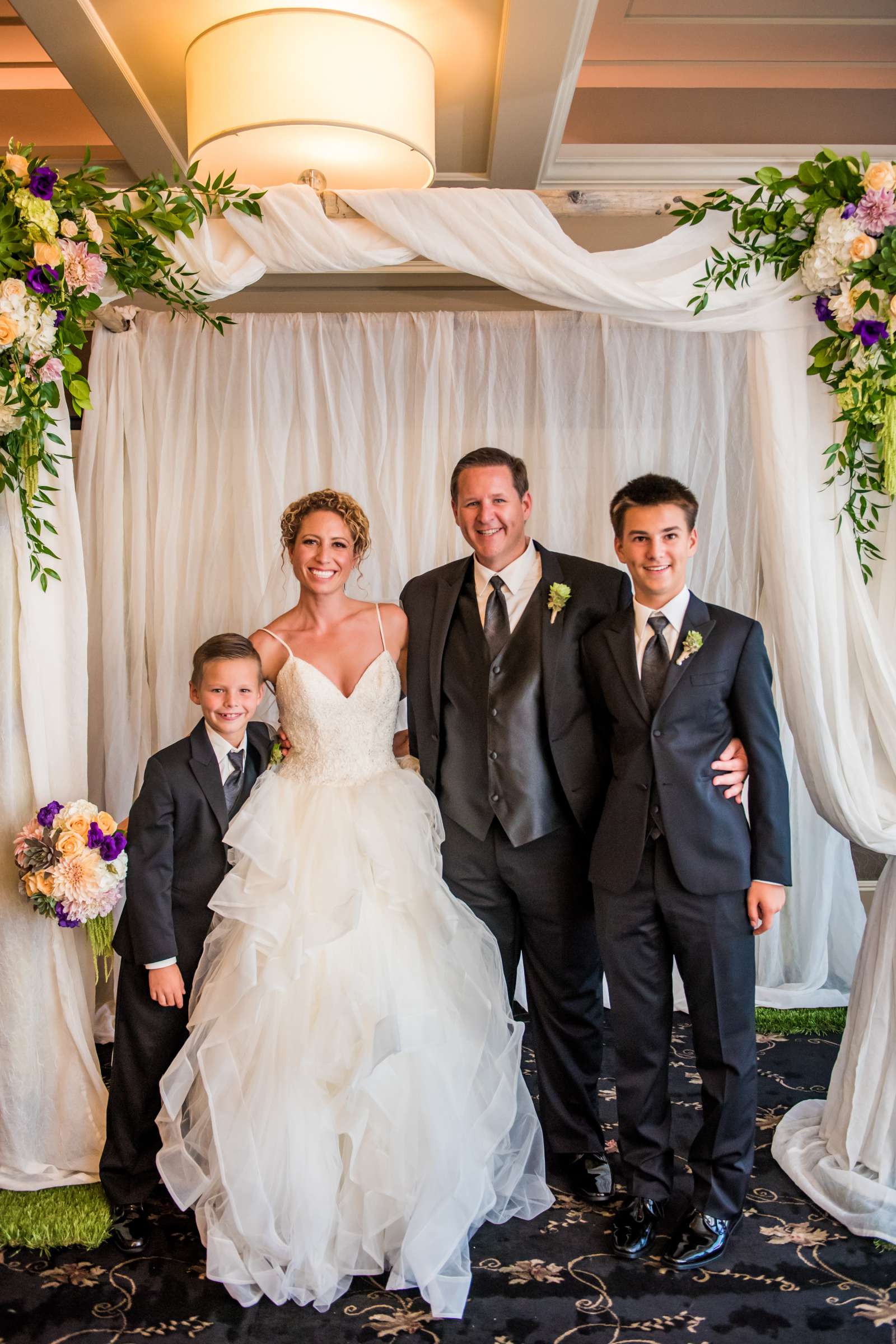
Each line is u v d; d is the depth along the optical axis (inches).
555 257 98.0
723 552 145.3
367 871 97.2
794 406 101.7
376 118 116.3
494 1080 98.7
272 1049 90.4
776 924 147.8
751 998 92.9
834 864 148.3
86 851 94.9
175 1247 96.6
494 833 101.9
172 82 126.1
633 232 144.8
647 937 93.8
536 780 99.9
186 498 146.3
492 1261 93.0
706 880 90.4
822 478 102.1
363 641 105.3
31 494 98.6
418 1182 90.0
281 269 102.4
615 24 131.1
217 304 149.3
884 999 101.0
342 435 145.8
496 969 101.4
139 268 100.4
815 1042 137.6
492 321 145.5
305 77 114.2
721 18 130.1
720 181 144.9
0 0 124.6
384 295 149.6
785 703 105.7
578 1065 103.7
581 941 102.3
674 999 149.8
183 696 144.9
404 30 116.7
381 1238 91.6
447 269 147.4
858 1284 88.7
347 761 101.7
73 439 153.3
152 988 95.4
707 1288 88.4
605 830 94.9
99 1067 116.9
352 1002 91.3
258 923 92.3
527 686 100.1
